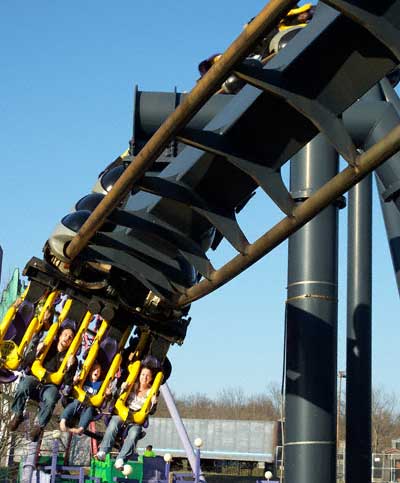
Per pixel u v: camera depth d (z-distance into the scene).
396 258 13.99
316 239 14.22
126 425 13.84
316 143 14.34
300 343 13.91
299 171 14.36
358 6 7.22
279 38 14.10
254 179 9.64
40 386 13.44
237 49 7.48
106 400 13.78
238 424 60.41
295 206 9.52
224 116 9.81
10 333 13.52
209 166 10.53
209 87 7.95
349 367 15.72
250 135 9.42
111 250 12.83
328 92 8.45
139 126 13.54
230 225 10.94
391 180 13.08
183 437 25.19
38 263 13.58
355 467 15.16
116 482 18.61
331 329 14.02
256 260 10.67
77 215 13.28
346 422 15.48
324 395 13.74
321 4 8.63
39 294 13.62
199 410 126.94
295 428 13.70
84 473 19.41
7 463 36.53
